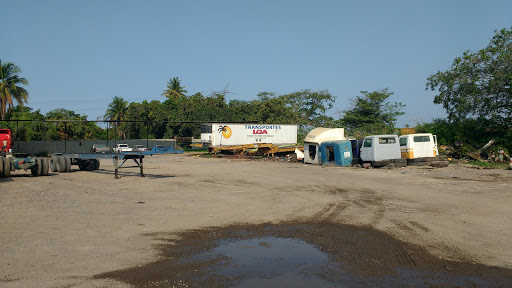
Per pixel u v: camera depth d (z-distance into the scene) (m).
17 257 5.96
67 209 10.12
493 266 5.67
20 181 16.83
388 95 50.28
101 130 65.38
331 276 5.27
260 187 14.97
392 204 10.85
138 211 9.97
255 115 60.84
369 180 16.70
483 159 23.80
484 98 25.81
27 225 8.16
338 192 13.33
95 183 16.44
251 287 4.86
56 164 21.77
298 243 6.96
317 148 26.03
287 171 21.72
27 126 49.28
